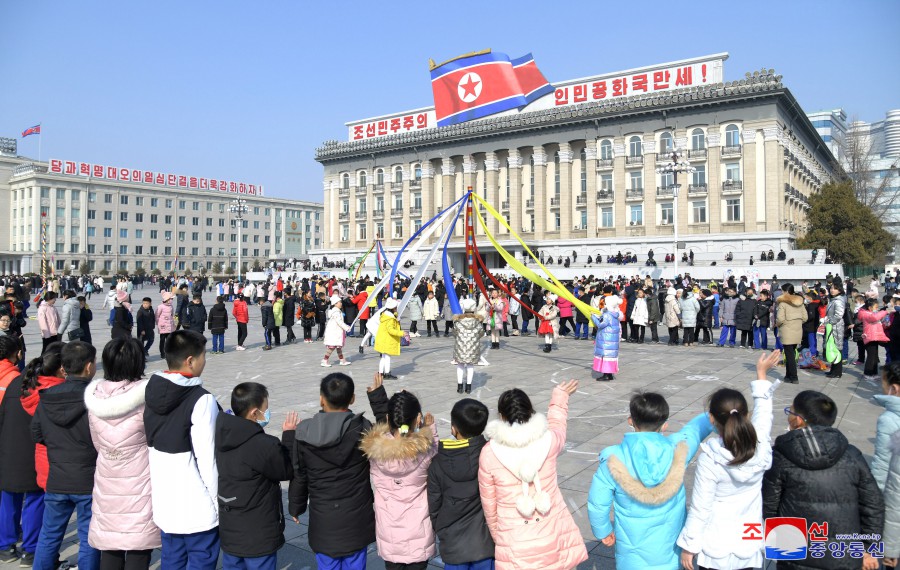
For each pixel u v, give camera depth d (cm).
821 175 6888
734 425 346
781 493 360
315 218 11531
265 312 1884
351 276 5419
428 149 6322
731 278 2123
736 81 4731
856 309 1523
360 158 6919
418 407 386
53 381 493
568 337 2212
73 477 449
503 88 5922
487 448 362
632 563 357
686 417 949
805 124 5522
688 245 4941
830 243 4772
